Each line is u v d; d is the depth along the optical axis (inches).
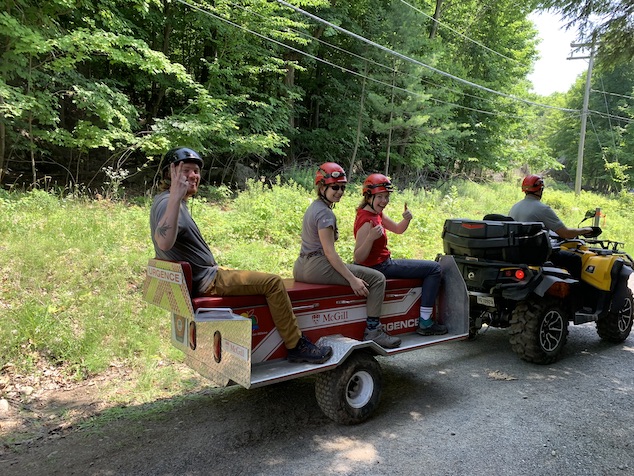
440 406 155.7
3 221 276.2
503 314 206.5
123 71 527.8
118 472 116.7
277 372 125.5
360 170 807.7
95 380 172.6
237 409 152.1
